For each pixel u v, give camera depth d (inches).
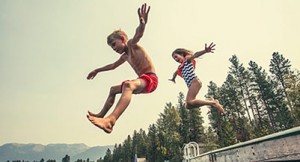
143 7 97.5
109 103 107.7
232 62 2059.5
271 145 95.9
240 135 1887.3
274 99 1763.0
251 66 1998.0
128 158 3506.4
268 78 1936.5
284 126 1530.5
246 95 1975.9
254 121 2006.6
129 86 92.5
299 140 77.7
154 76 107.0
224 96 2016.5
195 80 167.8
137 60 109.0
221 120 1868.8
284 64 1808.6
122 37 109.3
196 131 2140.7
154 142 2390.5
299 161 78.2
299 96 1533.0
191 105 162.7
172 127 2230.6
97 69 132.6
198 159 218.1
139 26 98.5
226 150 148.7
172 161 1989.4
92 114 105.9
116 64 128.5
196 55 166.6
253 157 112.1
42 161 7372.1
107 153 4940.9
